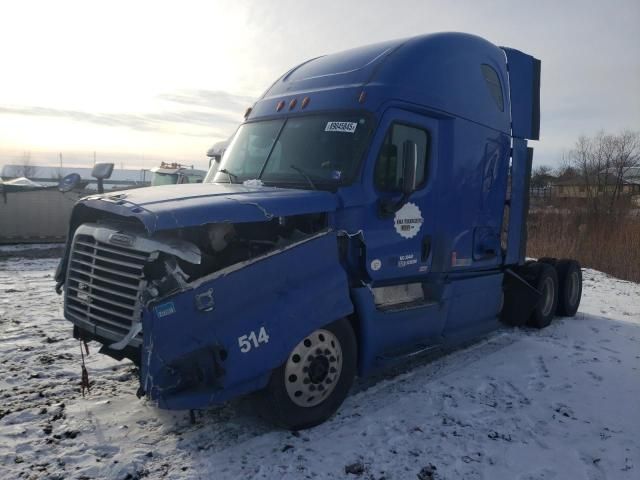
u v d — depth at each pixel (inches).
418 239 217.5
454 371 232.1
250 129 235.9
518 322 296.5
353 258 190.1
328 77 225.1
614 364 247.0
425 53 225.5
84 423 172.9
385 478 146.6
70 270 175.0
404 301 218.1
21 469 144.5
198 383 150.9
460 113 236.4
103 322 160.9
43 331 277.6
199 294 145.0
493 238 270.2
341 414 185.5
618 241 704.4
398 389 209.9
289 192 180.2
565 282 334.0
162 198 161.3
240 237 167.9
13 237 768.3
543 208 927.7
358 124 199.2
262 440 164.9
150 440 163.3
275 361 156.4
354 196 187.5
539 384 218.8
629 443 170.1
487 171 259.6
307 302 164.6
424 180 221.0
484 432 174.9
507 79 278.7
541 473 151.6
